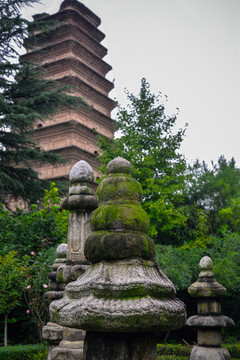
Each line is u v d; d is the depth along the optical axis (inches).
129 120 634.8
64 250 265.6
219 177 738.8
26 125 669.9
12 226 411.2
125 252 100.0
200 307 229.6
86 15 1143.6
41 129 974.4
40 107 714.2
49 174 964.0
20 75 722.8
